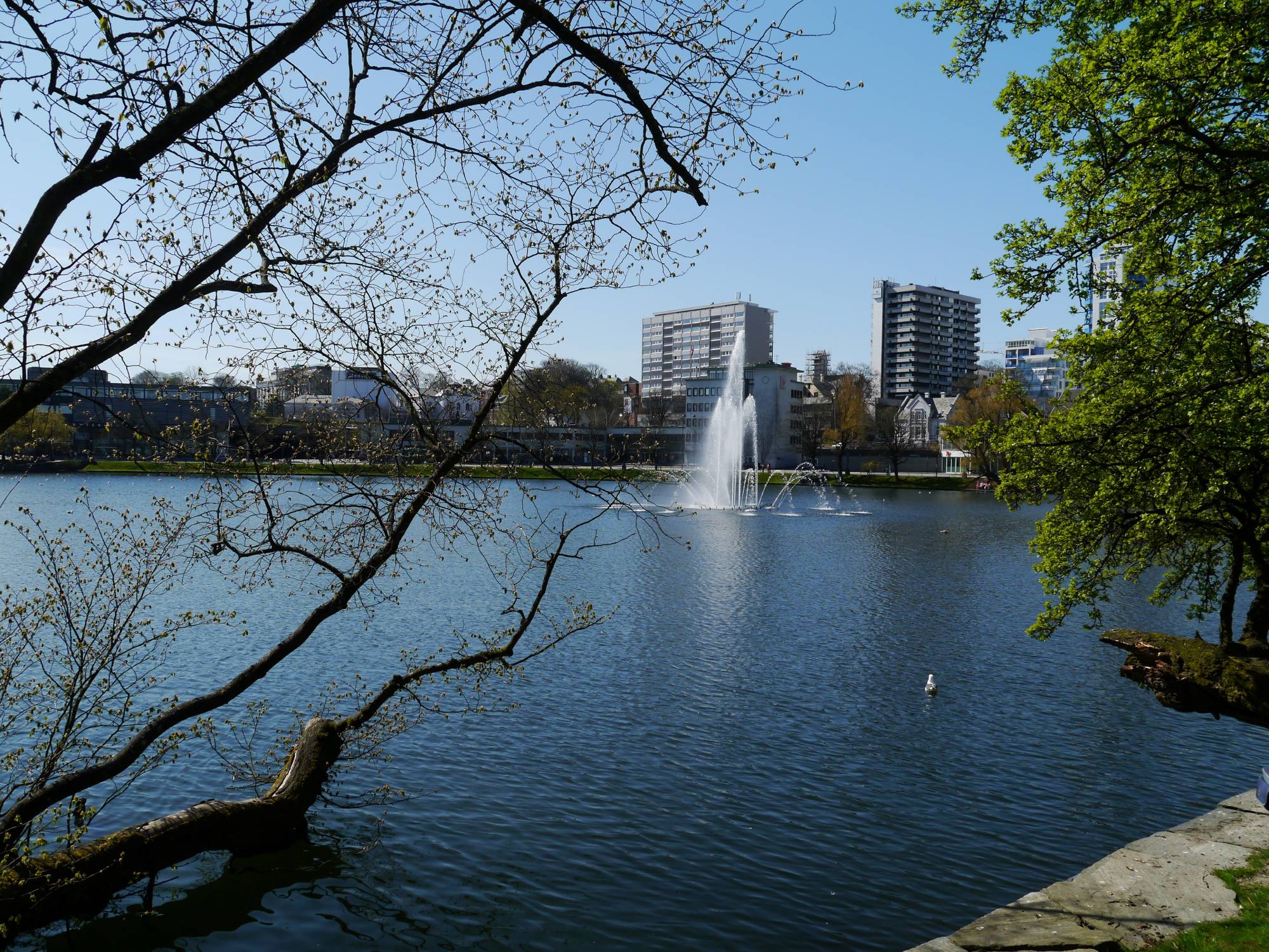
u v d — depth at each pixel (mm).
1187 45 10500
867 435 131625
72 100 5051
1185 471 12711
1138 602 31094
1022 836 12703
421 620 25578
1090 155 11859
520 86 6926
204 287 6207
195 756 14586
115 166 4867
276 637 22828
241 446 8211
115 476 62156
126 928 10211
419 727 16656
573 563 39219
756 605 29641
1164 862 9758
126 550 9188
